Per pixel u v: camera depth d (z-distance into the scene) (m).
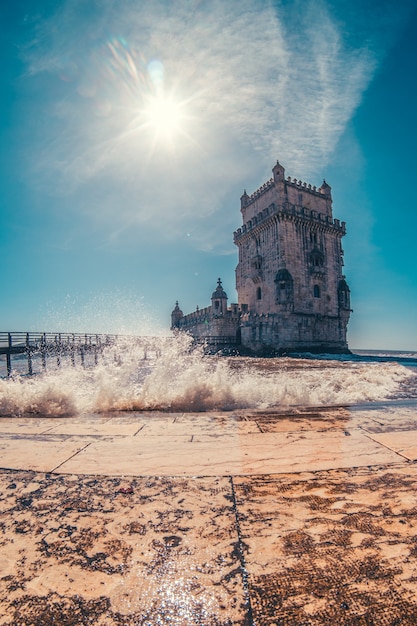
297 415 5.87
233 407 7.09
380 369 17.94
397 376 14.27
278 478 3.13
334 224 49.59
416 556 1.96
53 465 3.55
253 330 45.25
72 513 2.54
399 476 3.13
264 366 20.70
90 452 3.95
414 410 6.22
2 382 7.88
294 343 42.56
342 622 1.50
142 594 1.70
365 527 2.28
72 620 1.54
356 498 2.71
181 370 9.98
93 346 29.73
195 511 2.54
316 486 2.94
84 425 5.34
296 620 1.51
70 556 2.01
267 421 5.42
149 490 2.92
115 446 4.17
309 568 1.87
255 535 2.20
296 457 3.68
